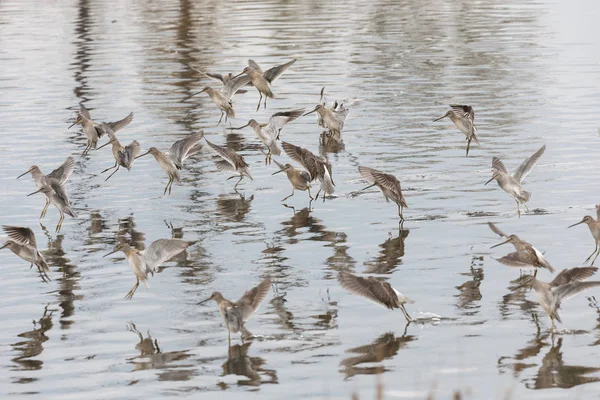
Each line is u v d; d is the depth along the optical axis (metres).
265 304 17.55
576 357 14.95
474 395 13.80
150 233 21.91
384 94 36.34
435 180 25.33
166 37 51.22
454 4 63.28
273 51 45.97
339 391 14.10
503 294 17.66
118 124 26.20
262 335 16.20
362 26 53.44
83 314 17.39
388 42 47.84
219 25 55.25
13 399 14.16
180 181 26.27
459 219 22.08
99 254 20.59
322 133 31.27
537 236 20.69
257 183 26.03
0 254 20.98
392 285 18.19
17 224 22.91
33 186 26.09
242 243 20.98
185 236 21.62
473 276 18.56
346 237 21.16
